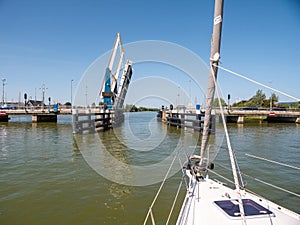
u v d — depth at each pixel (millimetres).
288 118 42250
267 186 8320
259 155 13617
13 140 19531
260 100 65875
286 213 3584
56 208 6824
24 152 14594
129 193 7898
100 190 8172
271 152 14500
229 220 3350
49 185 8648
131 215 6410
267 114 39469
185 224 3449
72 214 6465
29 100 65375
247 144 17453
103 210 6695
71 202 7223
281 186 8375
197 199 4156
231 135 22781
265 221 3328
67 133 24375
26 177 9562
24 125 34031
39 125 34031
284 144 17500
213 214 3582
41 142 18547
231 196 4254
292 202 7082
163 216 6352
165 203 7125
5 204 7082
